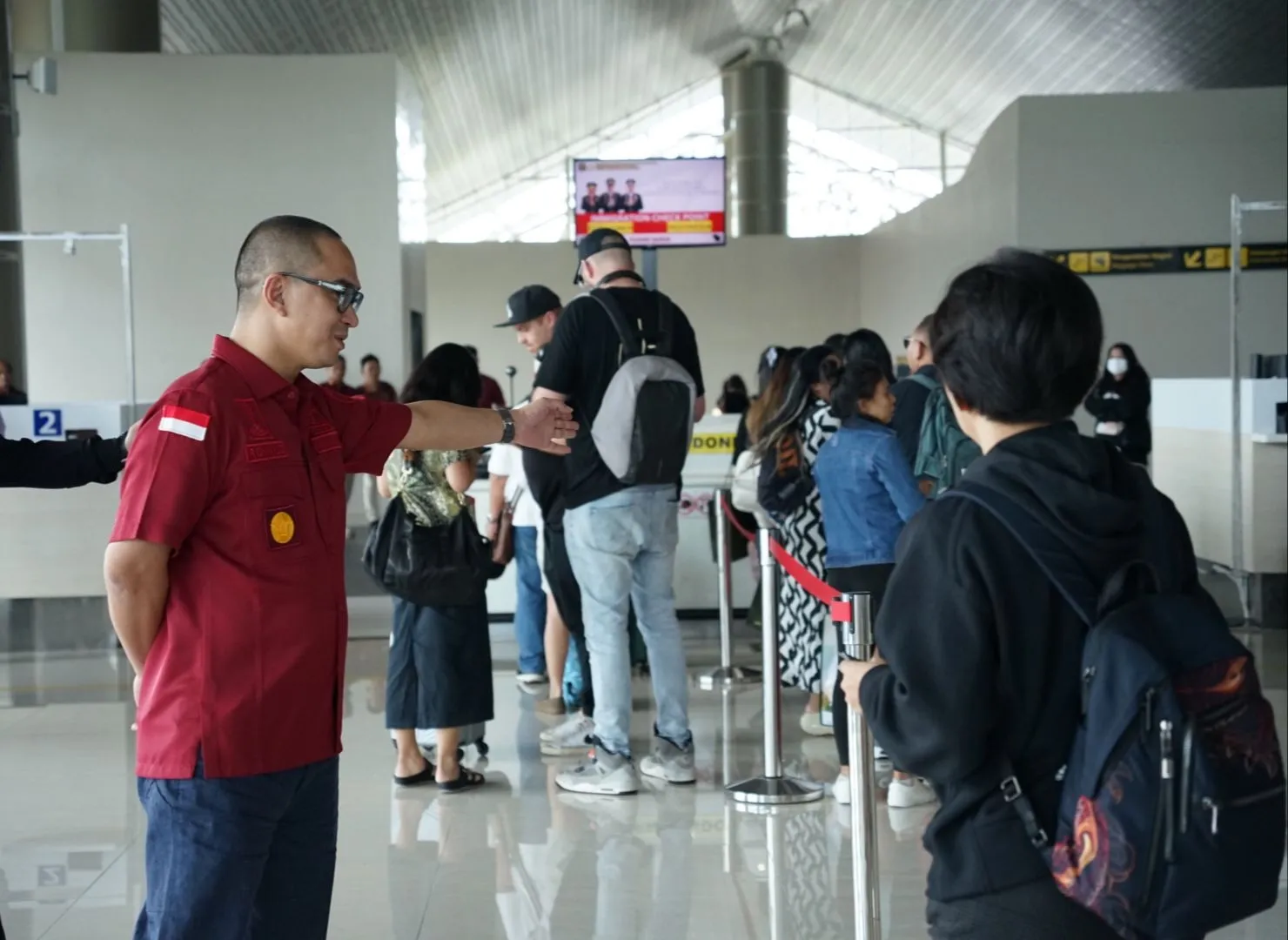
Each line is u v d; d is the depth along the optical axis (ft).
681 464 15.83
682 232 41.78
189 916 7.15
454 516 15.75
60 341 40.81
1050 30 62.64
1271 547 27.22
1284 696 20.59
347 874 13.50
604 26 66.08
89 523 26.22
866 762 9.51
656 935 11.85
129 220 40.81
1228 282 47.50
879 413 14.92
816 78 86.79
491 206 93.45
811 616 18.08
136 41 45.19
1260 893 5.04
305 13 50.67
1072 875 5.08
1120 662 5.02
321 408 7.94
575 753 18.20
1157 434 34.86
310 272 7.51
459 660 16.11
